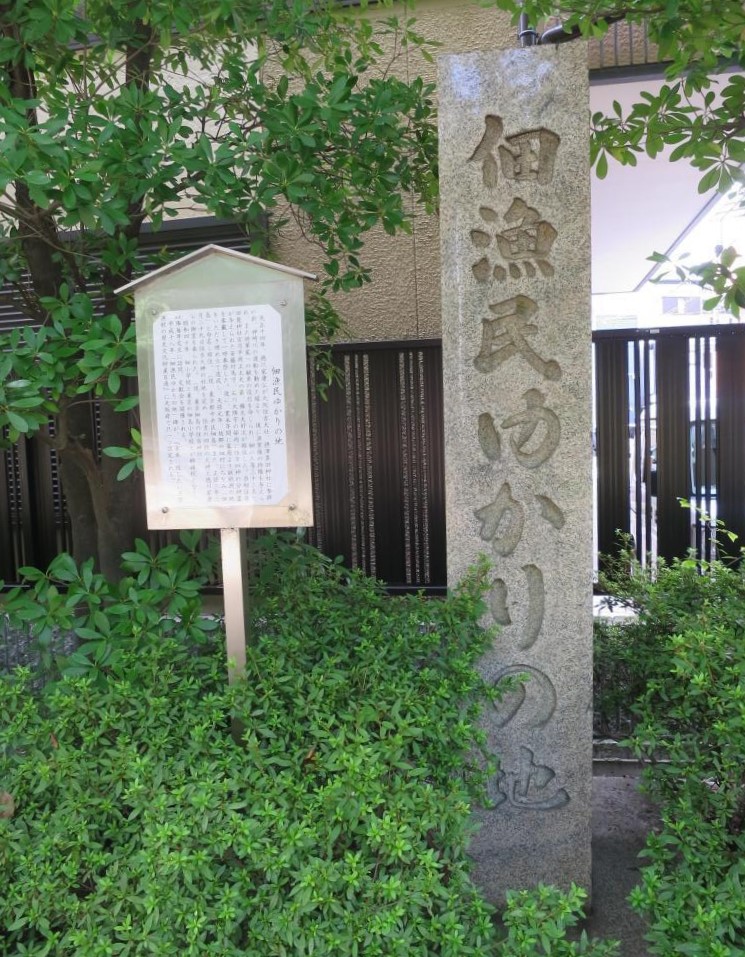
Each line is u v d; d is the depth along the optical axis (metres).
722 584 3.18
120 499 3.33
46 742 2.14
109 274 3.26
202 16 2.84
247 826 1.73
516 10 3.03
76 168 2.37
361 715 2.03
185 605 2.50
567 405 2.60
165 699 2.15
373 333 5.45
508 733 2.70
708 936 1.70
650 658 3.03
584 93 2.50
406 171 3.32
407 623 2.58
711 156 3.29
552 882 2.71
